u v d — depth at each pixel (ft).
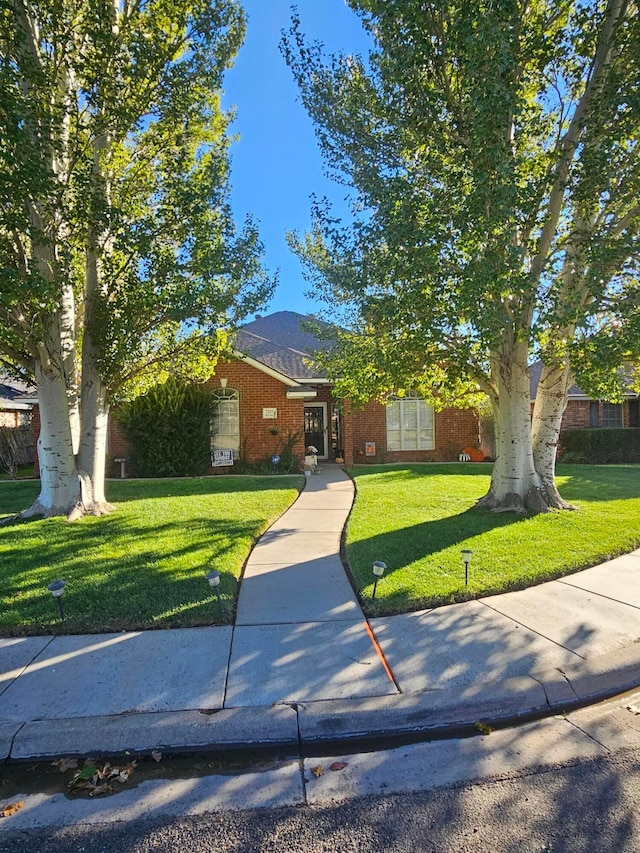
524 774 8.65
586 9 19.63
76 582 16.55
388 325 22.52
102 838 7.47
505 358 26.05
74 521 25.29
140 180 25.76
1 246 20.88
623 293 21.93
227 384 48.47
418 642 12.70
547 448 27.63
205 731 9.61
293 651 12.38
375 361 24.73
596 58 20.63
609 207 21.85
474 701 10.27
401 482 38.50
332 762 9.12
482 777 8.62
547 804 7.95
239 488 37.09
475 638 12.82
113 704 10.28
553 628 13.32
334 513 28.55
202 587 16.07
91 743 9.46
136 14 23.70
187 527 24.06
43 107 20.08
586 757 9.05
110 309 25.08
